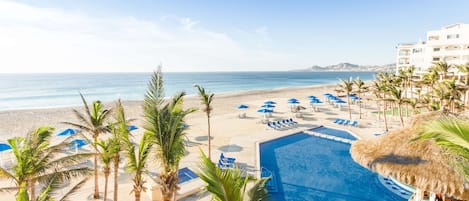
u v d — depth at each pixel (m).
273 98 62.34
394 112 41.50
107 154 11.80
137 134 28.23
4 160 19.00
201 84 123.38
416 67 58.97
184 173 16.94
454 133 4.33
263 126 32.19
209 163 5.42
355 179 17.41
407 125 9.34
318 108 46.00
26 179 9.09
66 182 15.84
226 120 36.28
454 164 5.44
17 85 105.38
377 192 15.54
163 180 8.98
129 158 10.38
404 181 7.27
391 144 8.61
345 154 22.52
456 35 51.19
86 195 14.29
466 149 4.41
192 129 30.73
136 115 39.09
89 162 19.30
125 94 75.06
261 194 6.20
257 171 18.08
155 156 9.47
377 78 55.84
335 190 15.87
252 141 25.42
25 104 54.69
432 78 36.44
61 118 36.84
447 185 6.40
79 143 19.62
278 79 179.50
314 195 15.30
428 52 55.56
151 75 9.18
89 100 61.19
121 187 15.48
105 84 114.12
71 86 101.88
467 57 49.84
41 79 155.00
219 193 5.11
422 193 11.70
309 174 18.28
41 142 10.01
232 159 19.14
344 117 37.91
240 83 134.12
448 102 27.58
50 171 14.59
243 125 32.91
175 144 9.02
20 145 9.62
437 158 7.06
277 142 26.00
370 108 46.75
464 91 31.69
